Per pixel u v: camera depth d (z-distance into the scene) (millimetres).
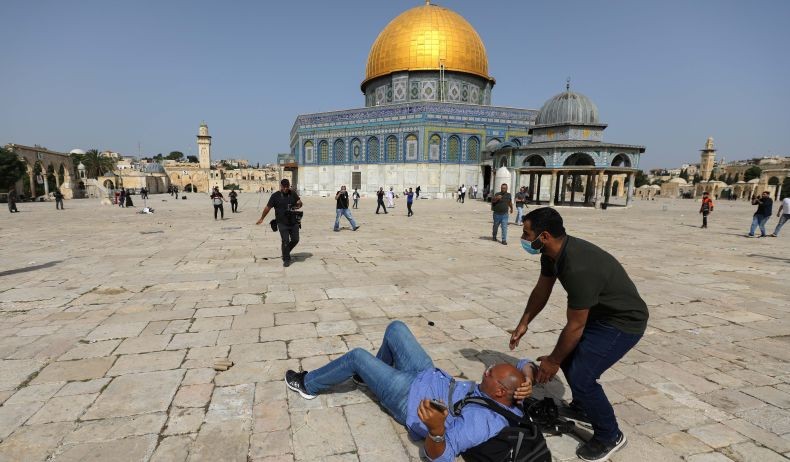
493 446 2057
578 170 28531
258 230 13586
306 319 4805
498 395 2205
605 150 27344
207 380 3340
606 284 2324
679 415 2965
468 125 40375
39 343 4027
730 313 5324
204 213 21422
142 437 2594
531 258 8906
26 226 14852
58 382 3266
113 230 13547
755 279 7234
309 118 45406
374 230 13984
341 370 2926
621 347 2377
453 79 43219
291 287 6254
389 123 40938
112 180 68438
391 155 41469
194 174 91188
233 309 5152
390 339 2992
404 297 5801
